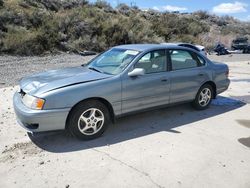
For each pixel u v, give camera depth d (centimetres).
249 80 1066
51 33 1900
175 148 458
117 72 510
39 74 534
